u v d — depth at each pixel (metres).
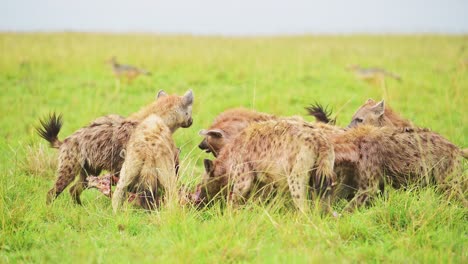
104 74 49.22
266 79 46.56
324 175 16.83
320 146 17.00
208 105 35.47
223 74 48.97
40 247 16.30
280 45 72.31
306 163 16.95
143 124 19.25
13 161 24.36
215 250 15.31
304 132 17.23
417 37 83.69
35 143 26.14
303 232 15.86
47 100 38.81
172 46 67.19
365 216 17.22
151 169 18.34
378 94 39.84
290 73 49.97
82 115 33.72
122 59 56.03
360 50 67.44
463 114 32.50
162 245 15.68
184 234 16.03
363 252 15.28
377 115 23.08
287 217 17.08
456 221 17.08
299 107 36.19
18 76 47.50
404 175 18.50
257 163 17.92
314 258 14.22
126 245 16.03
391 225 17.09
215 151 21.36
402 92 40.78
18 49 59.75
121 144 20.00
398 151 18.48
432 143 18.77
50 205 18.75
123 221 17.44
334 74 49.72
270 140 17.81
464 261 14.58
